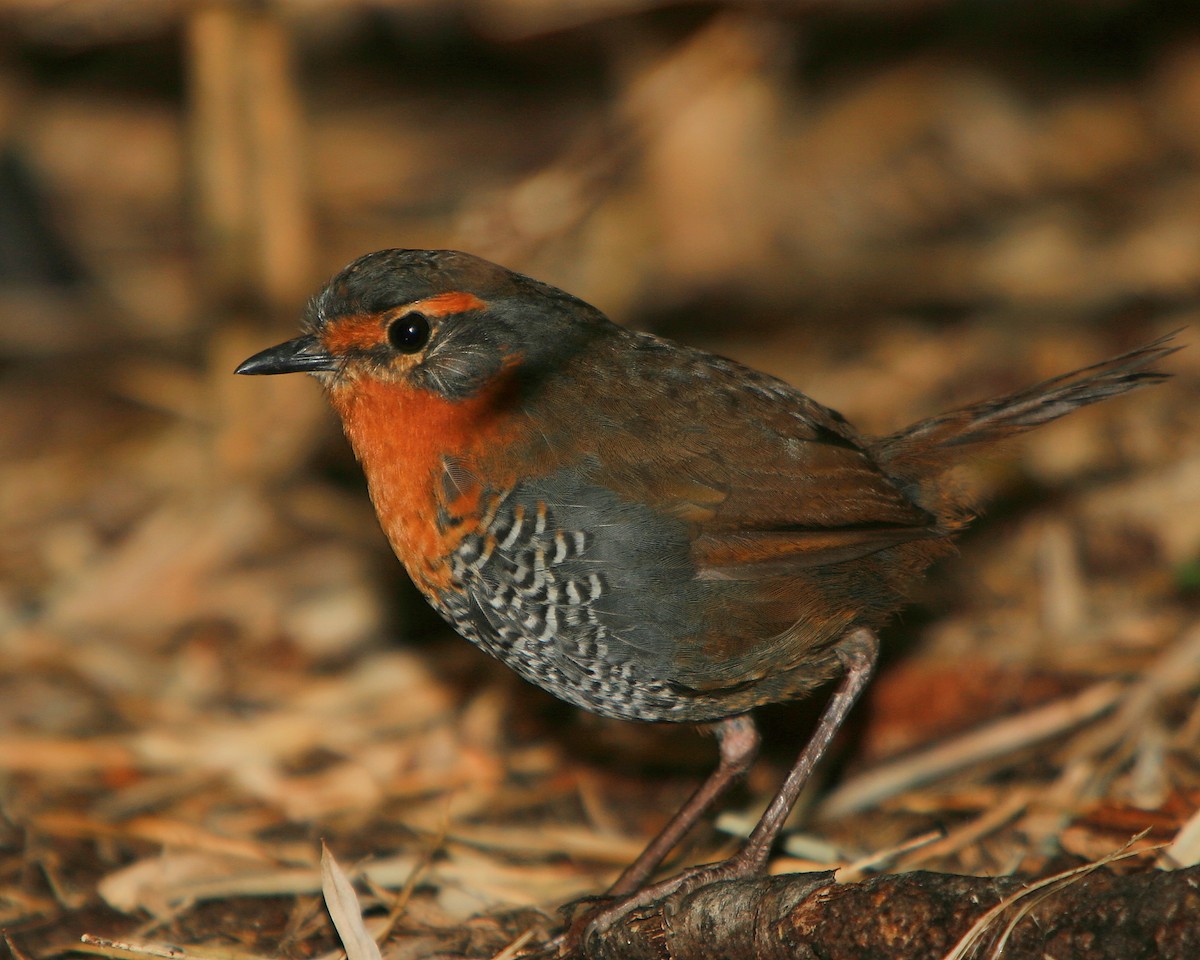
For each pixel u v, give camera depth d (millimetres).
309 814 9172
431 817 9141
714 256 15109
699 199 15023
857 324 14312
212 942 7605
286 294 12438
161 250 16672
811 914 5941
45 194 16859
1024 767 8875
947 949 5520
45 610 11633
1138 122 17656
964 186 16906
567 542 7340
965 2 17969
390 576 11875
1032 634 10148
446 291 7562
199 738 9984
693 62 12516
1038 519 11195
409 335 7520
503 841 8789
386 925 7664
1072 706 9094
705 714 7871
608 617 7422
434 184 17500
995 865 7930
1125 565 10742
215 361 12719
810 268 15406
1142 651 9742
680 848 8789
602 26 14367
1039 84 18438
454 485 7398
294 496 12906
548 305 7855
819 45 18438
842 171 17234
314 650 11180
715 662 7547
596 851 8719
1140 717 8836
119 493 13086
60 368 14688
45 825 8805
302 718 10258
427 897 8086
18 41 15508
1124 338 13273
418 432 7488
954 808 8664
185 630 11445
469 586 7527
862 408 12898
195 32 11961
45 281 15828
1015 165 17172
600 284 14883
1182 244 14797
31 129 17547
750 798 9250
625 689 7664
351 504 12883
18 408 14188
